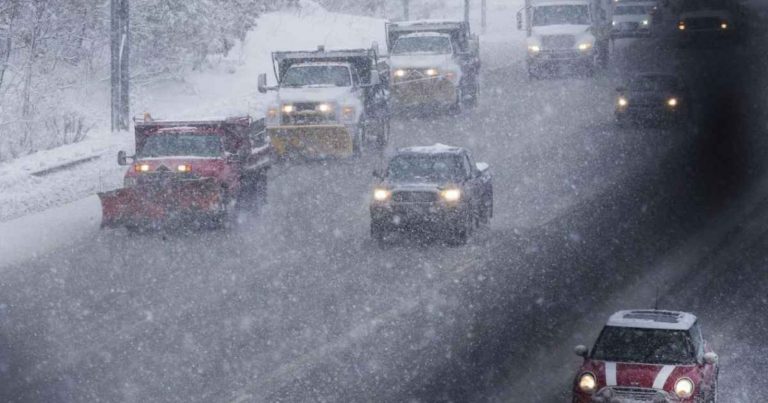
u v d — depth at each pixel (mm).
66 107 88000
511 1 194875
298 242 56625
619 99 92312
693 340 35031
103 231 57719
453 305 46281
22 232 56750
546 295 48438
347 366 38375
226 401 34625
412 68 96188
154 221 56312
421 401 35406
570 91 111250
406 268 52031
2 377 36438
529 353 40938
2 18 85625
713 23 139125
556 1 121125
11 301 45031
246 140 61094
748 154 82938
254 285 48344
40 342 40062
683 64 126750
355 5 159875
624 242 58562
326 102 77812
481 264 53062
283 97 78250
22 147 80000
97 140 77688
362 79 82562
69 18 93500
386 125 85750
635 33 149500
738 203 68375
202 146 59531
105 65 97312
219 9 107625
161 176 57750
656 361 34094
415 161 58031
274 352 39625
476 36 103125
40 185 65750
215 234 58094
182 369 37562
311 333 41938
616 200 68250
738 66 124438
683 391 32844
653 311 37344
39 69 89500
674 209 66312
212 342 40500
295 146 78062
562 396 36688
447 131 91312
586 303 47719
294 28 132625
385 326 43094
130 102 94500
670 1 150875
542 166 78000
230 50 117062
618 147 84625
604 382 33312
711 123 94500
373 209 56000
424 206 55469
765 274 53562
